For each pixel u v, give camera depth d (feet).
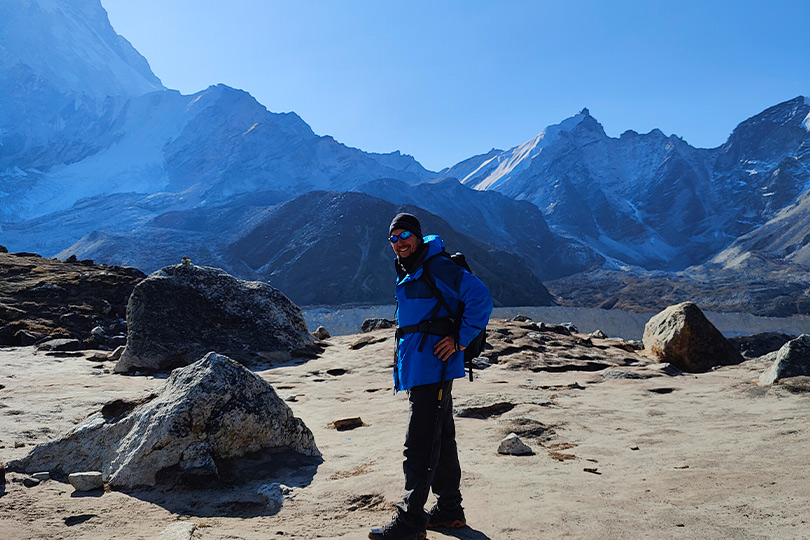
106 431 14.43
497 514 10.79
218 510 11.54
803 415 18.52
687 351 38.86
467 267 10.34
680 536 9.27
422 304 10.16
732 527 9.46
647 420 20.27
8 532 9.95
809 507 9.95
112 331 52.29
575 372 34.27
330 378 32.40
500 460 14.99
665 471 13.32
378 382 30.37
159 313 37.35
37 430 17.81
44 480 13.20
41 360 36.88
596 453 15.64
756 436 16.22
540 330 49.14
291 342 40.57
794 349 26.58
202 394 14.03
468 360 10.40
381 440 17.34
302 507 11.57
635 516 10.32
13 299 57.26
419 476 9.66
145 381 29.45
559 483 12.64
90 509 11.39
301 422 15.83
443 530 10.16
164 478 12.85
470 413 21.40
